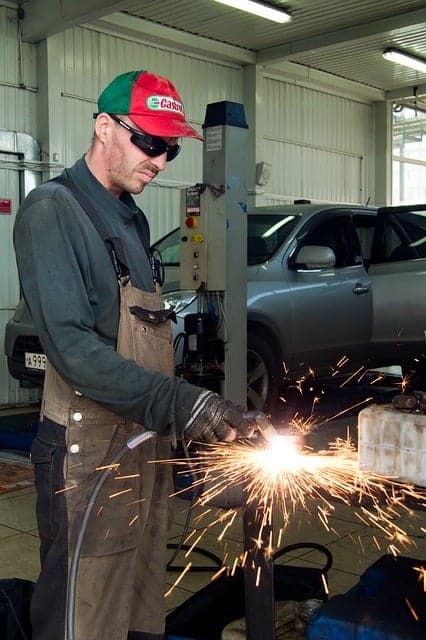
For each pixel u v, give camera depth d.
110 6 7.11
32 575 3.31
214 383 4.54
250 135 10.53
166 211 9.43
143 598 2.14
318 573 2.69
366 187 12.87
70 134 8.31
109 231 1.88
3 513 4.18
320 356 6.29
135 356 1.87
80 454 1.84
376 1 8.79
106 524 1.86
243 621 2.35
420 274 6.47
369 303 6.66
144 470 1.95
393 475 1.62
